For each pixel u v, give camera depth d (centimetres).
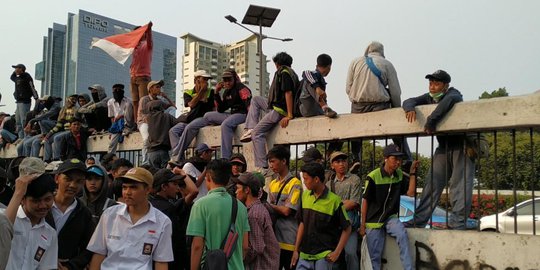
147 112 914
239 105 823
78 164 391
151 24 1093
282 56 734
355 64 645
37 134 1303
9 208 325
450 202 573
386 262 558
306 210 525
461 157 561
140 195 366
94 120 1164
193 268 410
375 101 623
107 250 370
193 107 884
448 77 574
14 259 338
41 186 340
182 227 463
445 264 525
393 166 549
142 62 1078
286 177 577
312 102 707
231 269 413
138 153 1066
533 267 468
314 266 514
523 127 494
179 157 858
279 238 565
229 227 421
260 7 1517
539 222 955
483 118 512
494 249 495
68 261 367
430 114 550
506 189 1784
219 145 823
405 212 855
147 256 364
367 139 639
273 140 736
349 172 606
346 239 511
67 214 389
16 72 1392
